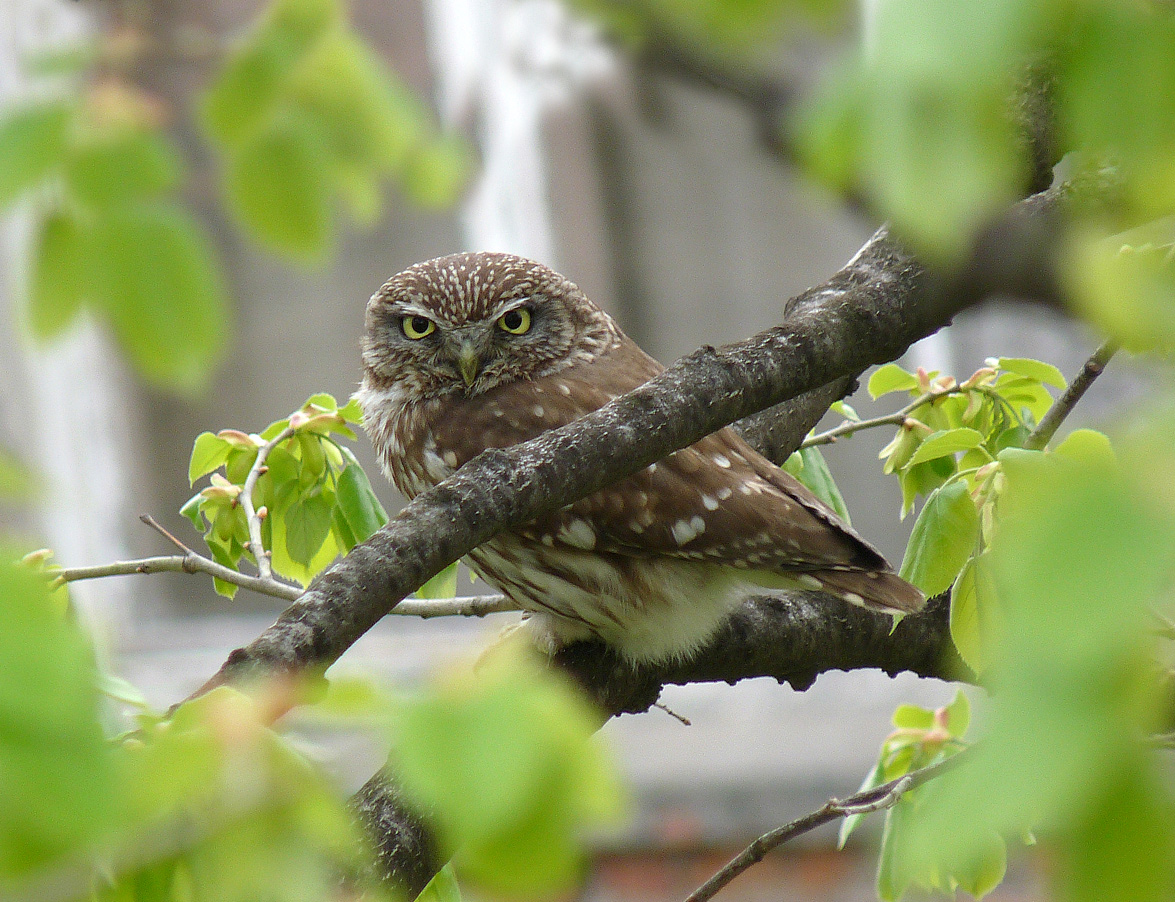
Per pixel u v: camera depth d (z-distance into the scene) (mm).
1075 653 2492
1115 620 2465
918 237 2633
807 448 7414
